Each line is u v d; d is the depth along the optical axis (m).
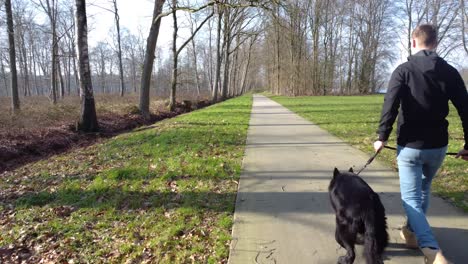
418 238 3.07
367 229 2.78
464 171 6.20
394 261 3.40
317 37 52.28
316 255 3.58
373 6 56.78
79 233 4.41
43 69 55.81
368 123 13.98
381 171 6.41
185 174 6.52
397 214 4.46
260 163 7.29
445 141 3.09
